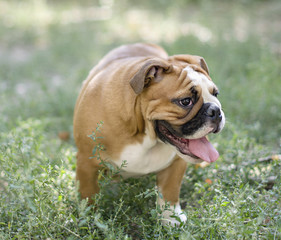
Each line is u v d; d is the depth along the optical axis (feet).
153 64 15.44
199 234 14.94
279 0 67.92
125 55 20.67
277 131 27.07
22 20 63.62
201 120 15.33
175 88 15.55
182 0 70.23
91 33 55.98
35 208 15.06
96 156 17.12
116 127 16.74
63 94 33.94
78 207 15.28
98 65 20.45
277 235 14.80
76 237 15.15
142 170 17.72
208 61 36.22
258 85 31.68
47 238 15.38
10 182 16.17
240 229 14.61
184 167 18.24
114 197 18.45
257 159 19.94
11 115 30.58
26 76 42.24
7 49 53.11
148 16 64.75
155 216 15.21
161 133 16.52
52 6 76.13
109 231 15.03
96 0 78.84
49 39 55.77
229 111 28.32
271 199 17.35
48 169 16.43
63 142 27.37
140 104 16.35
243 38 47.39
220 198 15.81
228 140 23.70
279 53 40.96
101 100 17.12
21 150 18.44
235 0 69.87
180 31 51.13
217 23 55.93
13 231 16.25
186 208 19.07
